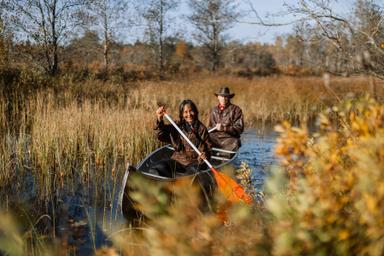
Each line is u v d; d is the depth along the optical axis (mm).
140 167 5887
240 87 18922
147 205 2242
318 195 2113
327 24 3605
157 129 6023
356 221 2016
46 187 5988
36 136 8086
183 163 6082
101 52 27797
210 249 2014
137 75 26922
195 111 6121
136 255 3037
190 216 2127
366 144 2146
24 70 12906
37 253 3811
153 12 32250
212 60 38219
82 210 5352
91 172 7074
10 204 5406
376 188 1917
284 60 50219
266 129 12109
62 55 17547
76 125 8680
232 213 2375
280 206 2109
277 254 1938
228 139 8016
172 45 39281
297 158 2432
